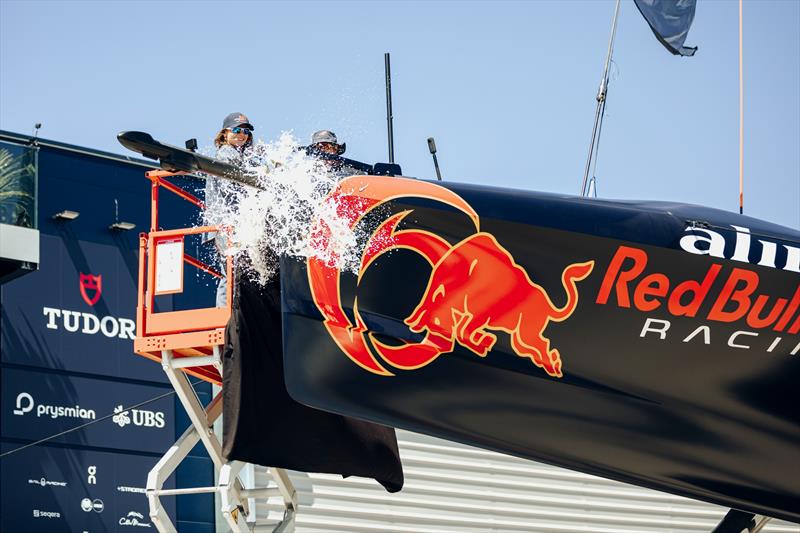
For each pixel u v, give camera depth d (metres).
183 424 13.25
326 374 7.18
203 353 9.39
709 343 7.45
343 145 9.03
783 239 7.67
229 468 9.32
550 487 13.77
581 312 7.33
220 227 8.75
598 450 7.30
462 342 7.24
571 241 7.36
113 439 12.74
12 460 12.03
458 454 13.27
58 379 12.55
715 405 7.43
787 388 7.52
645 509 14.37
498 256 7.32
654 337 7.39
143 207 13.62
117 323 13.13
